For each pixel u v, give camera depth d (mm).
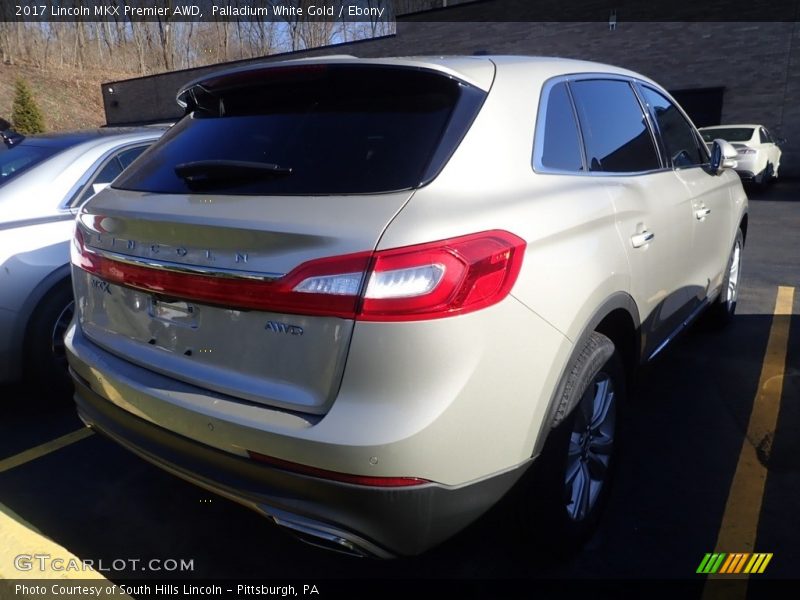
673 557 2404
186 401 1972
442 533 1831
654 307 2893
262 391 1842
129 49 40781
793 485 2826
